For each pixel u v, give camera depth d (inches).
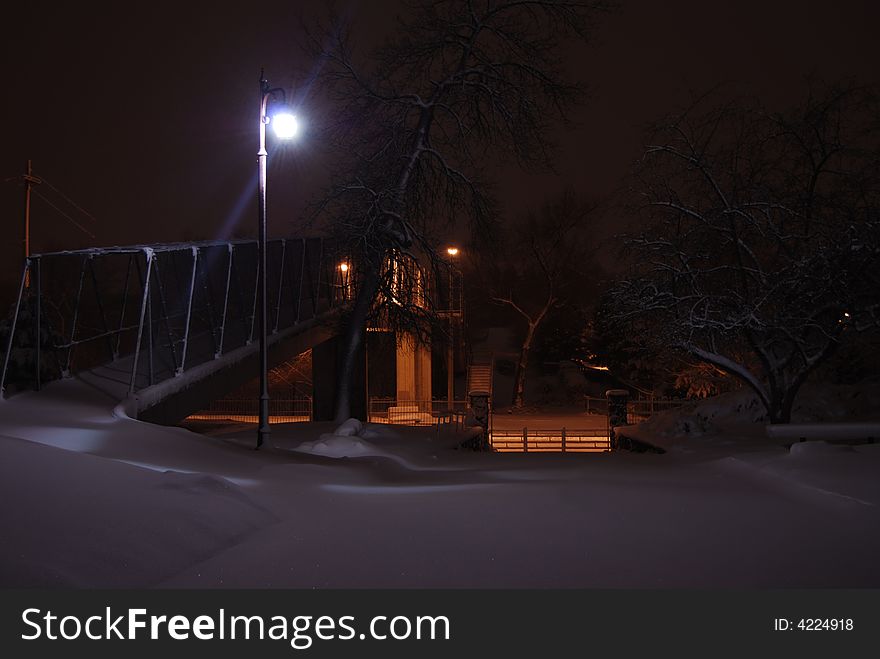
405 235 1217.4
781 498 449.4
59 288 2123.5
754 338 860.0
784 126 892.6
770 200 900.6
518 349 3068.4
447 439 1052.5
